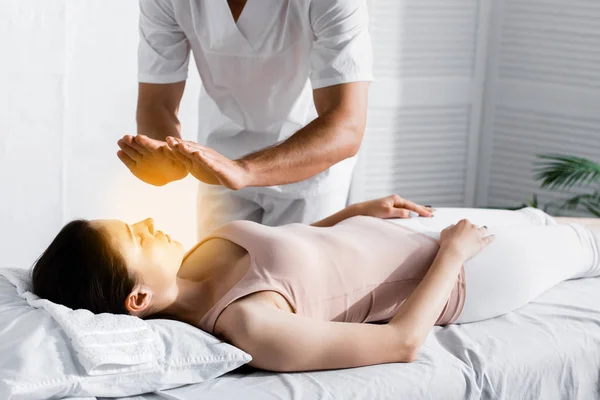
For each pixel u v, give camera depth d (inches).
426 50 139.6
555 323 71.4
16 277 66.3
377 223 75.4
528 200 134.0
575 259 78.8
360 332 60.4
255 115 89.1
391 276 70.7
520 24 140.1
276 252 64.7
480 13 142.1
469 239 71.1
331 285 67.3
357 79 77.0
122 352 54.5
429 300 63.8
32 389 51.6
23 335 54.5
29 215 121.2
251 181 67.1
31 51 116.6
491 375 63.5
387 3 134.9
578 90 134.6
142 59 88.9
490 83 145.5
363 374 59.7
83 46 119.5
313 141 72.1
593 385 68.9
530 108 141.0
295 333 59.2
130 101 123.8
